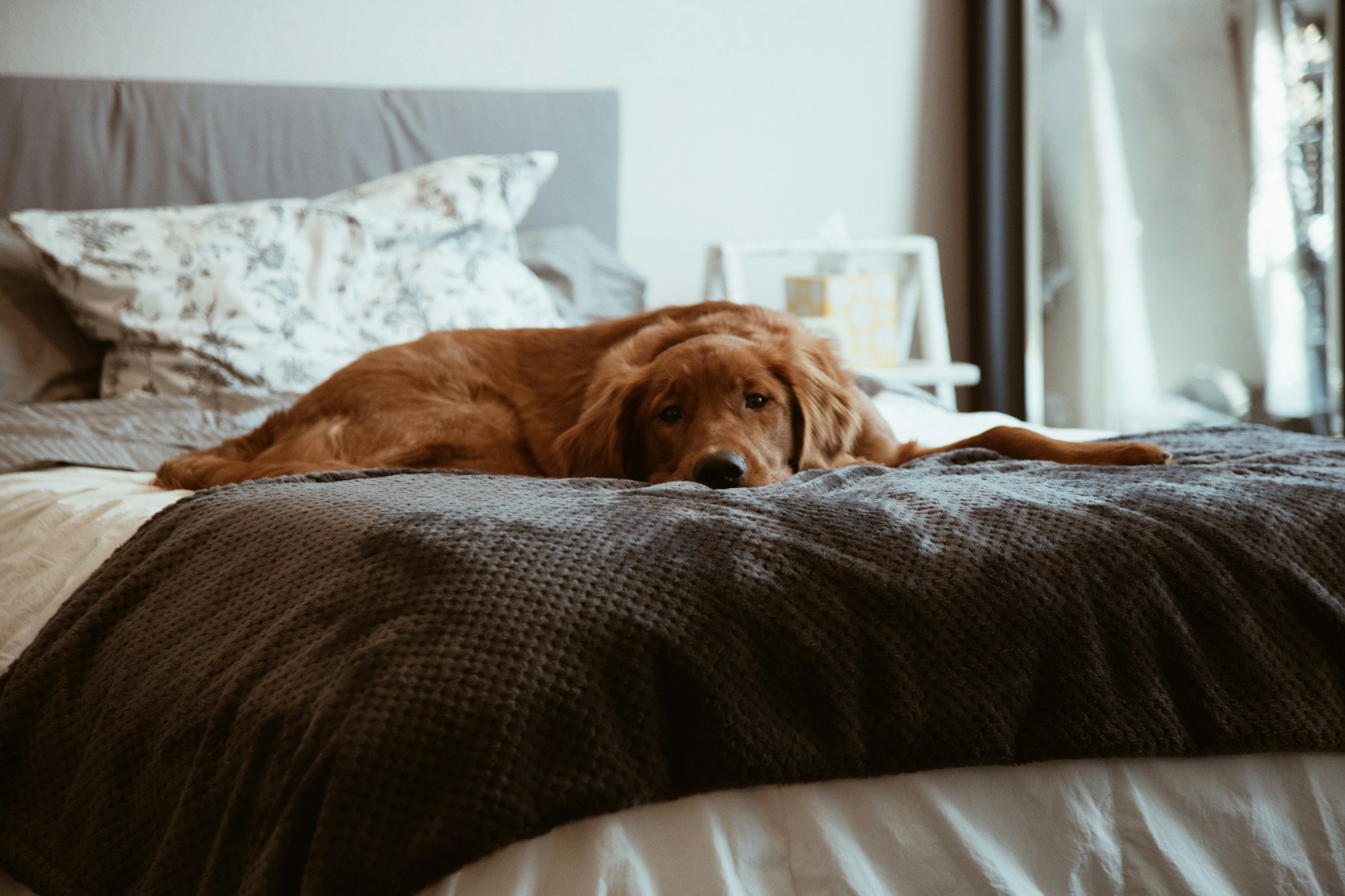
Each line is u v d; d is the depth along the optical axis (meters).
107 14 3.63
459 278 3.16
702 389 2.04
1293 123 4.08
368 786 0.96
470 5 3.98
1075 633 1.20
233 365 2.77
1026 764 1.18
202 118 3.57
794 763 1.09
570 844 1.03
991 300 4.59
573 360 2.40
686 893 1.05
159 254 2.88
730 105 4.34
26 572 1.71
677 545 1.17
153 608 1.33
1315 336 4.08
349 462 2.11
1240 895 1.21
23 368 2.86
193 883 1.05
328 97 3.71
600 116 3.99
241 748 1.06
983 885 1.12
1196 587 1.27
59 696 1.32
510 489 1.50
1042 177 4.55
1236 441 2.11
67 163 3.44
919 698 1.14
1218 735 1.22
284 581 1.22
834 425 2.15
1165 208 4.38
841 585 1.17
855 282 3.96
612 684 1.06
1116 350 4.50
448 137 3.82
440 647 1.02
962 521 1.28
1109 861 1.18
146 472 2.30
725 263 3.90
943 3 4.60
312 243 3.05
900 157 4.60
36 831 1.26
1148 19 4.38
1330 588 1.32
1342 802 1.26
